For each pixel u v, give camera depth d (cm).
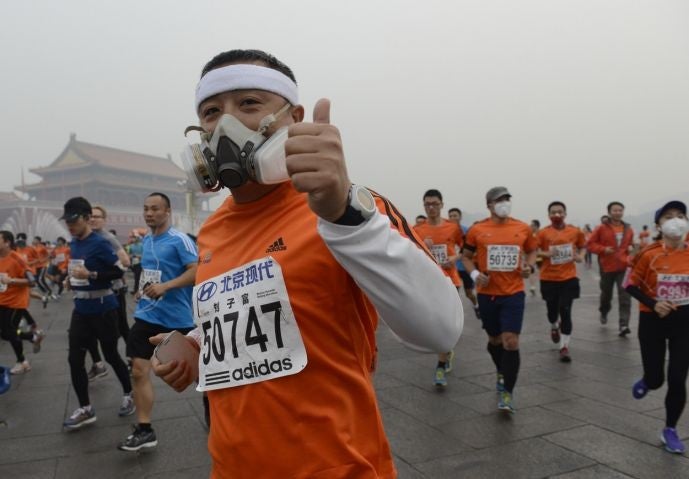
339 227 97
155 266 411
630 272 403
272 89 126
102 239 453
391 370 593
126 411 469
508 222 510
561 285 661
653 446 371
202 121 135
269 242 124
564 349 628
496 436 392
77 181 6544
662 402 466
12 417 470
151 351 395
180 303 409
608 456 355
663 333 387
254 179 124
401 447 375
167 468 356
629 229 838
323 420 113
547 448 369
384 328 859
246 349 119
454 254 691
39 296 1040
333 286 115
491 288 493
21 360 644
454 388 521
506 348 457
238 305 123
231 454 119
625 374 564
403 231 111
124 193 6881
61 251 1659
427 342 105
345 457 113
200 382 130
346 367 118
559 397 484
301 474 111
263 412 115
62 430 433
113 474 347
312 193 93
